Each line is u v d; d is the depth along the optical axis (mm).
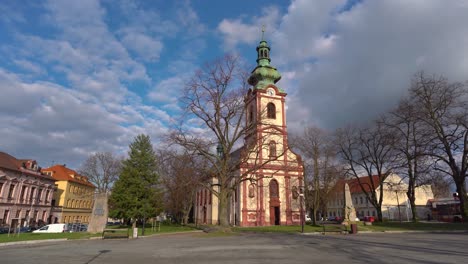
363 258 12312
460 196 36312
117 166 66375
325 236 25797
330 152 46781
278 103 52000
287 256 13133
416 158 39344
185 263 11453
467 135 36062
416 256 12680
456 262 11016
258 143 39812
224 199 30969
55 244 20406
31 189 63406
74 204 80500
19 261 12211
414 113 38812
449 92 37531
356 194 87188
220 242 20391
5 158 59438
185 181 35406
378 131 44781
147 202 45312
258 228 39000
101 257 13367
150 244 19531
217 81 31984
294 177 49031
